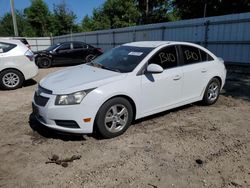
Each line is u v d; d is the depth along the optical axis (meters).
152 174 3.23
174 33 15.24
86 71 4.69
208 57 5.83
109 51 5.62
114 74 4.35
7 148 3.96
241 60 12.02
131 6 45.91
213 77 5.88
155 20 45.03
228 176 3.20
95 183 3.05
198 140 4.19
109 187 2.98
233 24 12.09
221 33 12.67
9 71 8.19
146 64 4.59
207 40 13.40
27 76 8.53
